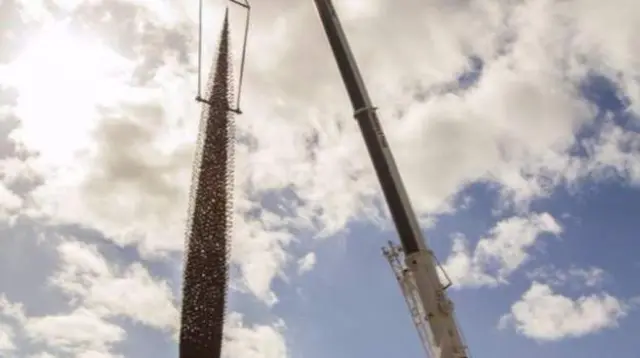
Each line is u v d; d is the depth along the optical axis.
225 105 26.20
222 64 27.20
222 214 24.30
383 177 27.31
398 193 26.86
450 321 24.19
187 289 23.02
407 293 25.08
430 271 25.12
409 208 26.67
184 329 22.52
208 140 25.62
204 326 22.47
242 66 29.42
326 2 31.28
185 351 22.12
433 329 24.11
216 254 23.53
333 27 30.67
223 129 25.89
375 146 27.89
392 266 25.86
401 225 26.23
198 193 24.53
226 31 27.78
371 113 28.66
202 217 24.08
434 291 24.64
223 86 26.69
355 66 29.86
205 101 26.25
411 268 25.27
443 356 23.58
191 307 22.73
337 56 30.11
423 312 24.48
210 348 22.22
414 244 25.73
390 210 26.75
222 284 23.25
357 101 28.95
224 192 24.64
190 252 23.56
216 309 22.80
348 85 29.44
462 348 23.72
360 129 28.55
